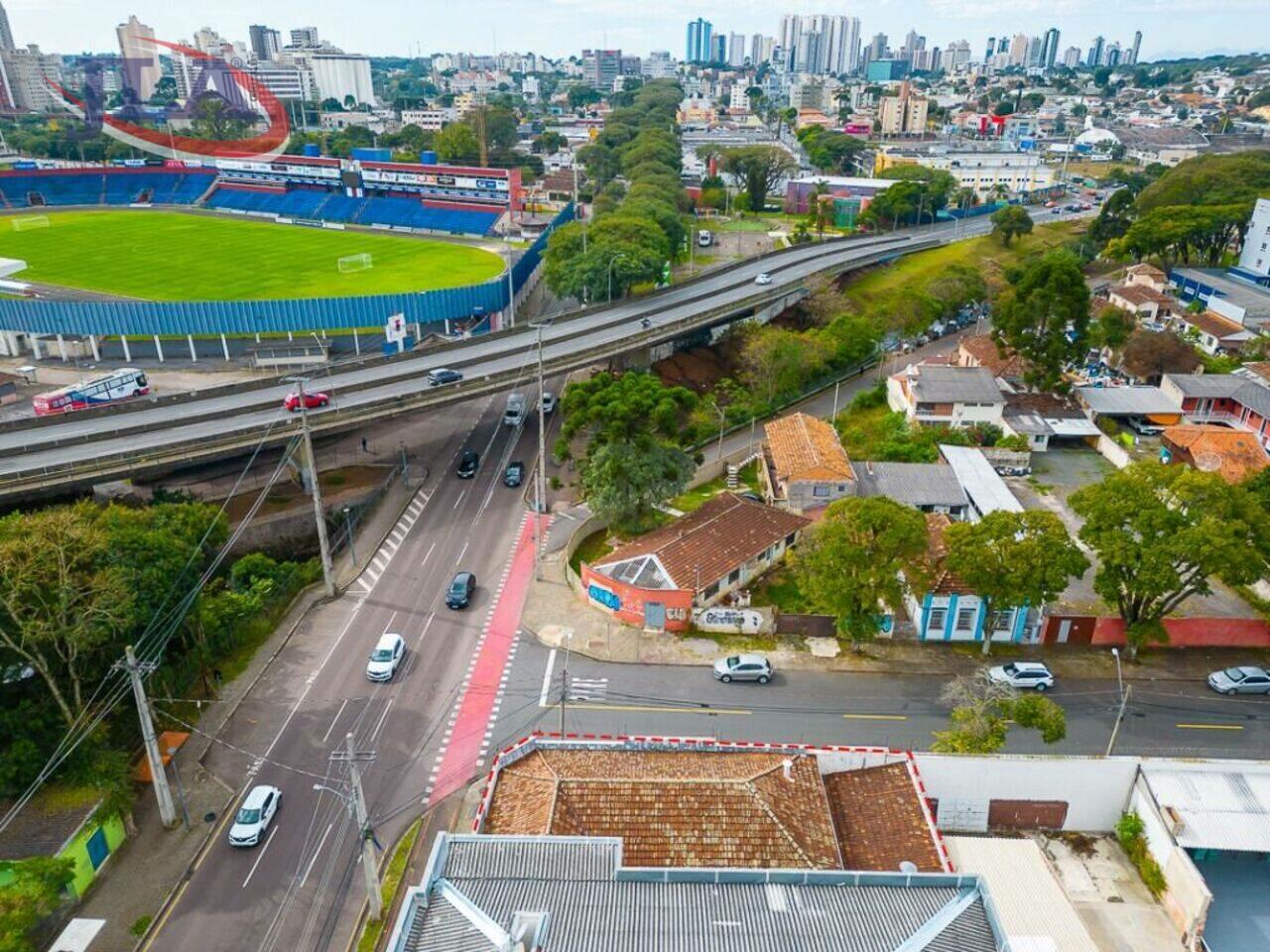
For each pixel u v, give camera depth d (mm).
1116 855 50906
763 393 119812
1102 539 64312
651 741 49719
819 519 84875
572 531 87000
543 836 39344
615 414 80188
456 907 34156
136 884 48438
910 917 34062
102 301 140750
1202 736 60281
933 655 68688
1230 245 180375
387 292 166625
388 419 95500
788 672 66688
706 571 73500
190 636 62812
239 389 99000
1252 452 93875
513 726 60750
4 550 50062
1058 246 192375
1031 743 59531
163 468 83375
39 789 50844
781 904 34969
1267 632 69188
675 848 41562
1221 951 44875
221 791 54844
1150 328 136000
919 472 91500
